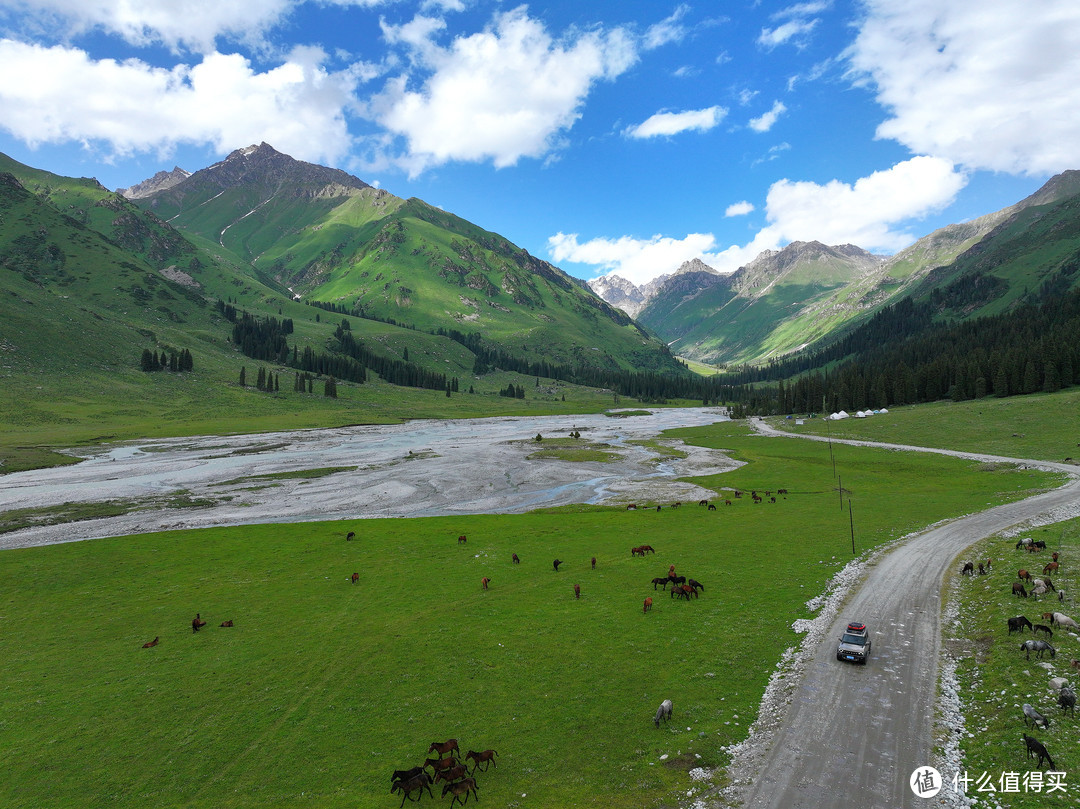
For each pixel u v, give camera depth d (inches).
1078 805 620.1
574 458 4589.1
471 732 879.7
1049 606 1162.0
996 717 820.0
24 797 767.1
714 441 5580.7
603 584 1552.7
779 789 706.8
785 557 1723.7
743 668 1027.9
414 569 1764.3
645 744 821.2
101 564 1861.5
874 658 1040.2
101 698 1026.1
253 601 1514.5
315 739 881.5
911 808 657.0
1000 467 3164.4
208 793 765.9
